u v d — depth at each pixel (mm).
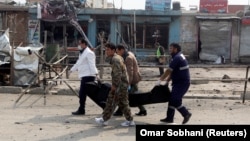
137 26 30609
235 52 30578
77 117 10000
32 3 32938
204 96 13305
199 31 30547
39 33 29734
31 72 15070
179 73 8867
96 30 30391
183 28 30562
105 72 21906
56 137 7953
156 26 30625
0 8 29891
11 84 15164
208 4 31562
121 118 9883
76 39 30062
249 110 11227
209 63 30359
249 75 22812
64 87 15531
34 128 8719
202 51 30672
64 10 28078
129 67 9617
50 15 28312
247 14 30188
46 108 11273
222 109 11344
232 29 30500
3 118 9750
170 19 30312
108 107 8938
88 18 30062
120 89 8766
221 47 30609
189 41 30609
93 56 10039
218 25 30406
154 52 30312
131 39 30344
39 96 13383
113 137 7988
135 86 9859
